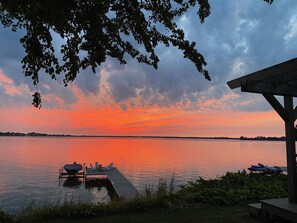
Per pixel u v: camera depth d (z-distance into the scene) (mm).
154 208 5879
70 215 5363
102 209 5586
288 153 4645
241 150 71125
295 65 3557
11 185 18469
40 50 3738
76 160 36812
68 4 3078
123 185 15562
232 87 4672
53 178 22234
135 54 4375
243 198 6387
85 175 22141
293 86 4426
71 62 4039
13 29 3723
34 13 3299
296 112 4652
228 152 60062
